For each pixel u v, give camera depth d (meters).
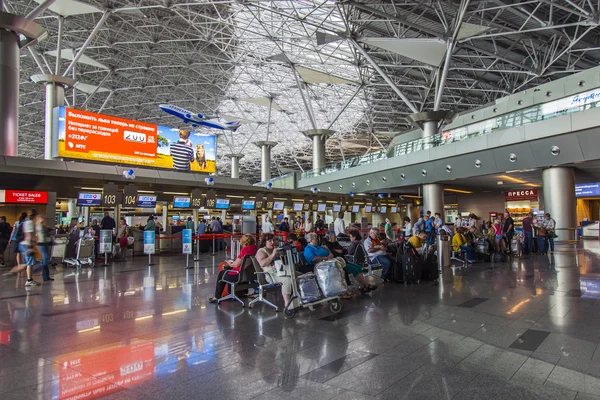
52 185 19.98
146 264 15.56
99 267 14.52
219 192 27.59
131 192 22.05
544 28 28.19
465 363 4.23
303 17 33.62
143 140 28.94
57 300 8.05
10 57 21.52
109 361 4.43
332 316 6.50
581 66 41.94
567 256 15.55
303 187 45.28
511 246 16.66
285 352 4.68
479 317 6.20
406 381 3.78
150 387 3.72
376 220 44.38
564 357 4.35
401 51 35.22
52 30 40.75
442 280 10.04
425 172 30.27
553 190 23.09
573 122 19.91
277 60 47.41
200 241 22.02
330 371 4.07
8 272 12.91
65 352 4.75
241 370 4.13
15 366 4.29
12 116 21.41
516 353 4.51
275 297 8.17
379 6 31.25
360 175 36.28
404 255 9.66
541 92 30.44
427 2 30.48
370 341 5.07
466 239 13.99
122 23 40.44
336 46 43.72
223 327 5.87
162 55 48.91
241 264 7.43
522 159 23.30
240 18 39.28
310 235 8.27
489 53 37.75
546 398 3.38
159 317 6.52
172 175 30.08
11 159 20.88
